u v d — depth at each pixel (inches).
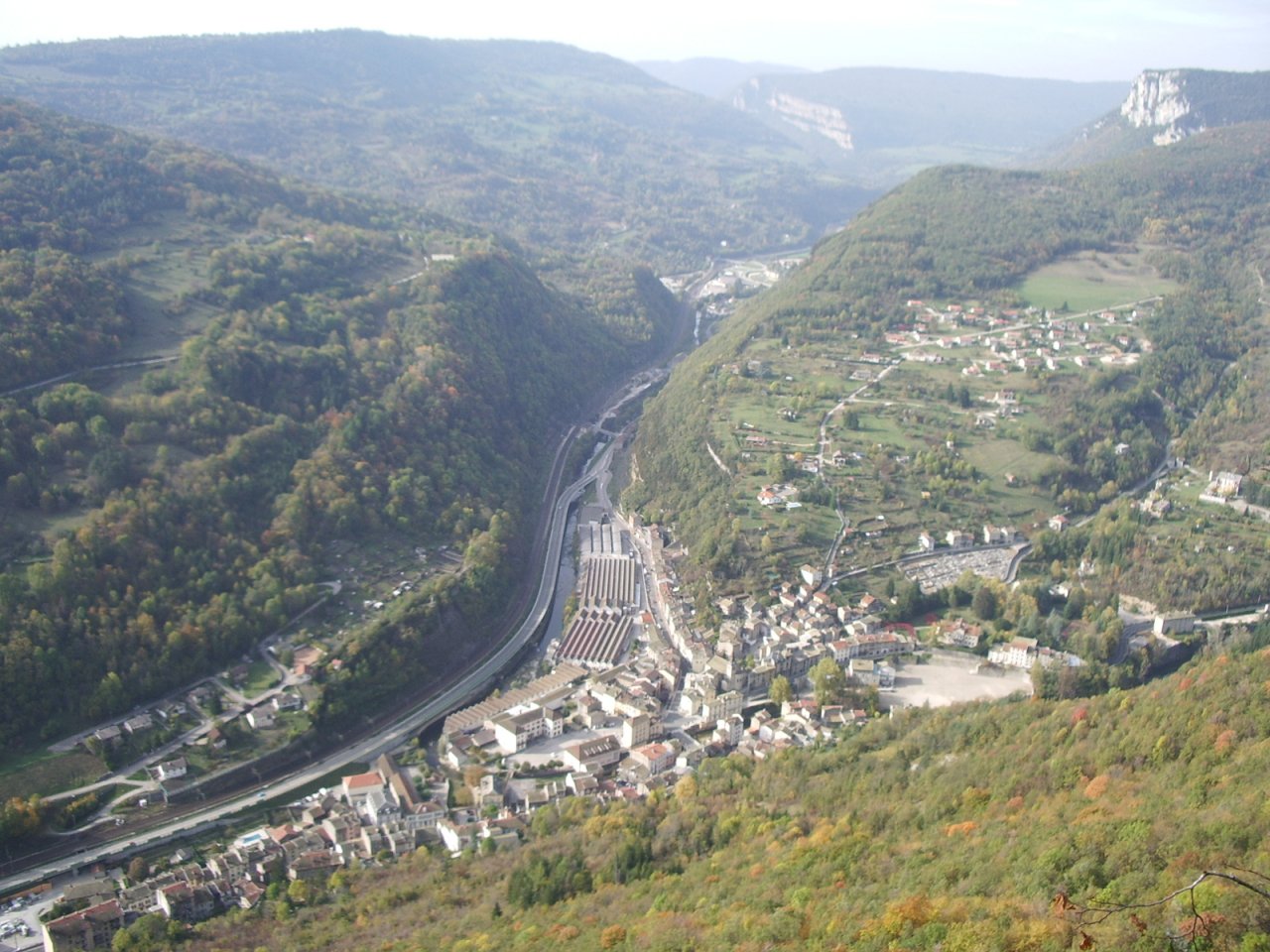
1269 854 6879.9
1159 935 6461.6
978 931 7244.1
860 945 7716.5
